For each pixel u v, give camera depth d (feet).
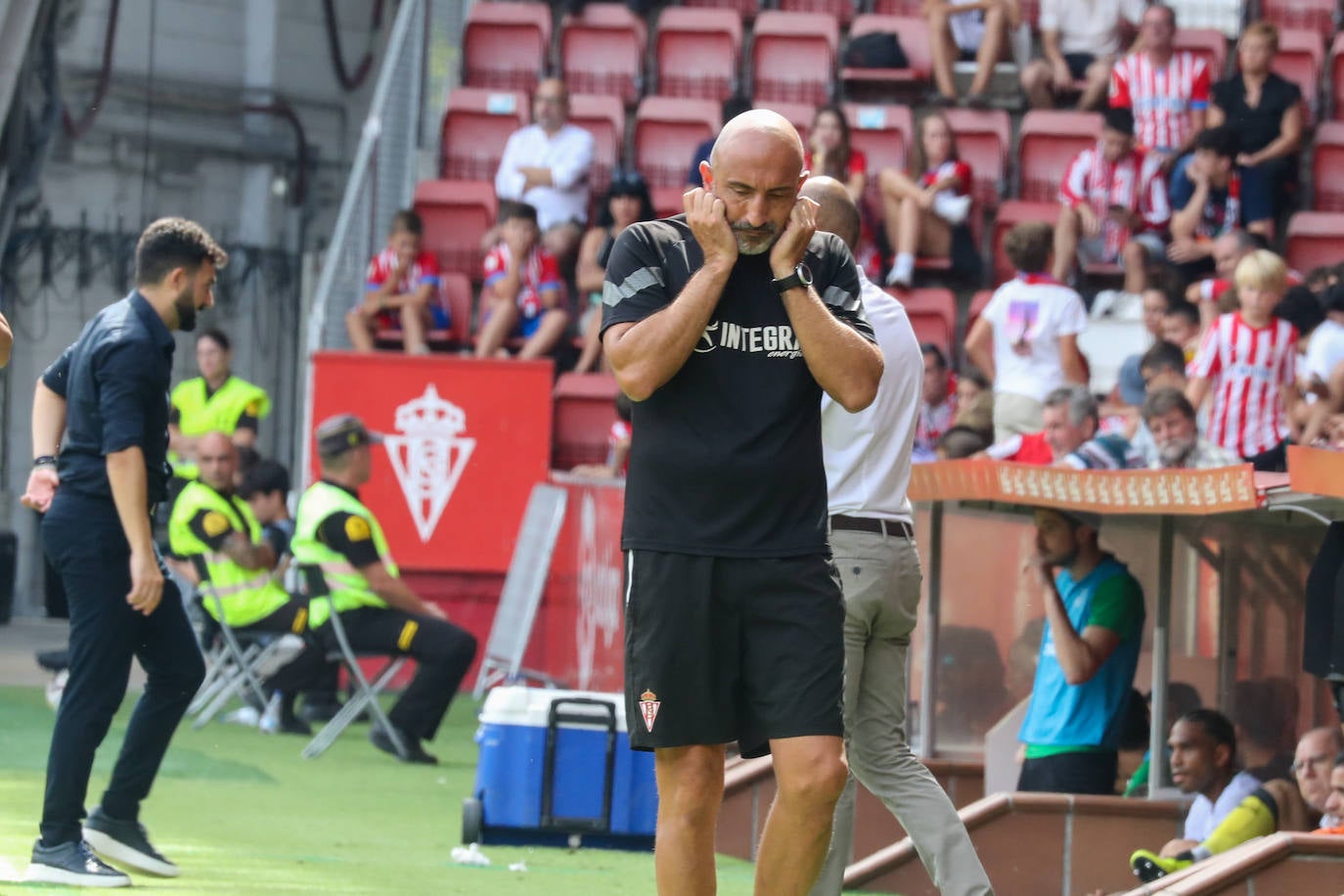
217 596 104.78
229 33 188.24
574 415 137.08
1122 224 140.87
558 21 179.11
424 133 166.09
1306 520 65.46
